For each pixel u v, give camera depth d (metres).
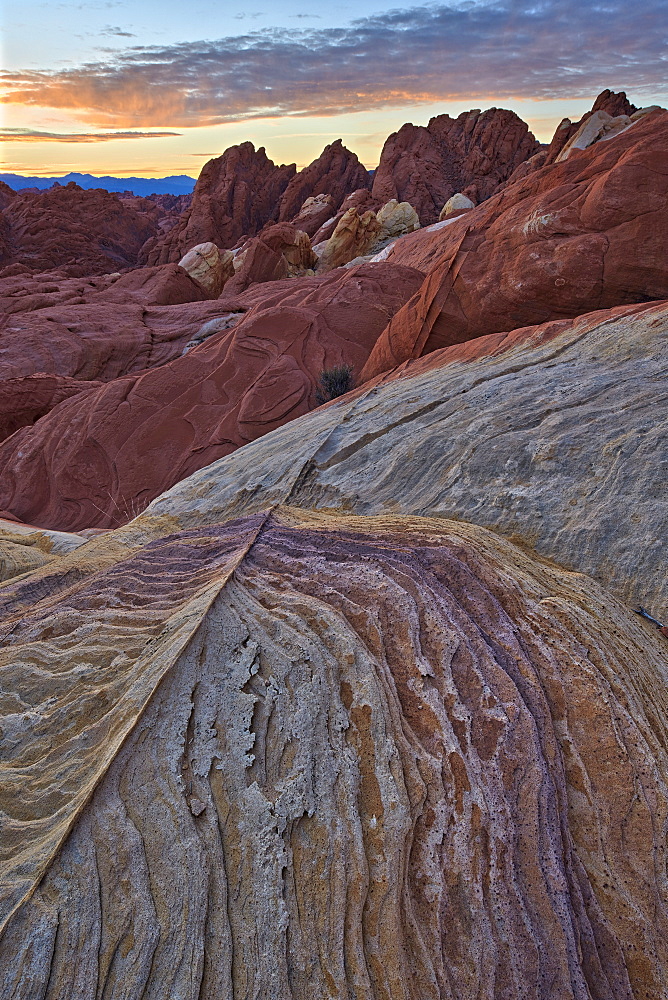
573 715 5.34
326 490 10.61
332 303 23.70
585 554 7.56
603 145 15.33
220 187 91.25
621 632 6.34
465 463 9.55
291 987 3.59
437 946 3.91
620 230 12.86
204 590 6.92
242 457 13.34
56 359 30.05
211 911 3.86
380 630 6.18
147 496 17.11
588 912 4.20
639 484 7.82
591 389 9.76
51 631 6.96
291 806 4.54
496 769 4.88
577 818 4.71
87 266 78.81
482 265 15.23
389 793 4.64
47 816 4.40
